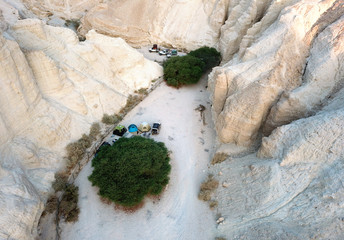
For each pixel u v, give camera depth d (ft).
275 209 59.47
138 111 105.09
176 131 96.43
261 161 71.20
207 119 102.89
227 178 74.95
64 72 87.81
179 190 74.84
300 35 81.61
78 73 93.15
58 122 80.07
